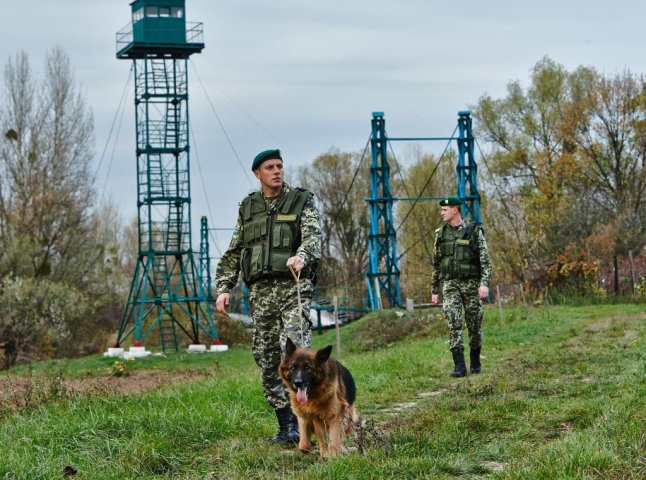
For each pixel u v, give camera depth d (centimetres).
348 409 813
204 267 6450
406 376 1379
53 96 4947
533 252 4406
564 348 1585
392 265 4031
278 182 875
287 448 850
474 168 4050
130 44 4050
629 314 2405
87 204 5047
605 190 4700
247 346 4547
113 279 5372
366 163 7231
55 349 4059
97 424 912
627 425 754
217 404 1043
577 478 612
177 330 4678
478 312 1374
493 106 5628
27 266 4216
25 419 981
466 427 865
